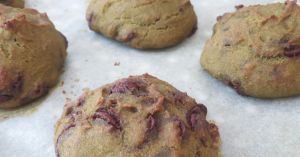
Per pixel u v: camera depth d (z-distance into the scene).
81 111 0.18
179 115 0.17
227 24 0.23
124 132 0.16
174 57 0.24
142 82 0.18
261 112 0.20
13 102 0.21
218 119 0.20
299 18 0.21
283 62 0.20
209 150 0.17
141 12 0.24
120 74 0.23
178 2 0.25
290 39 0.21
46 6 0.28
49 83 0.22
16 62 0.21
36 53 0.22
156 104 0.17
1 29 0.21
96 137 0.17
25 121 0.20
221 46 0.22
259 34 0.21
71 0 0.29
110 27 0.24
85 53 0.24
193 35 0.26
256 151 0.19
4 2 0.26
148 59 0.24
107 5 0.25
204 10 0.28
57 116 0.21
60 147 0.17
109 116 0.17
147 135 0.16
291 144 0.19
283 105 0.21
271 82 0.21
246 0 0.28
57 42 0.23
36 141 0.19
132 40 0.24
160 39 0.24
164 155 0.16
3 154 0.19
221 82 0.22
